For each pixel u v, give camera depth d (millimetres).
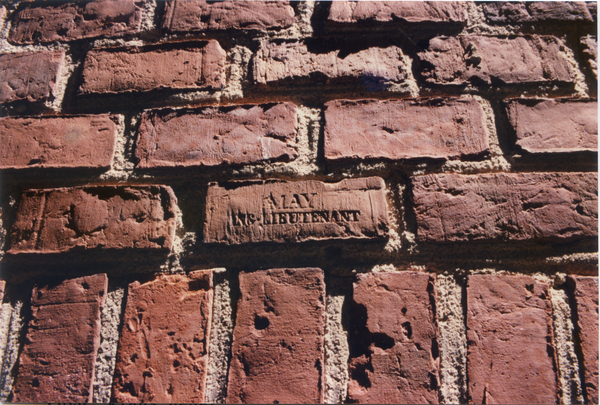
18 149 790
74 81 858
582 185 694
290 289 665
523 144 727
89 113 822
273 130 759
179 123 778
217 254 696
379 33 838
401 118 756
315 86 803
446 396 606
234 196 714
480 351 622
